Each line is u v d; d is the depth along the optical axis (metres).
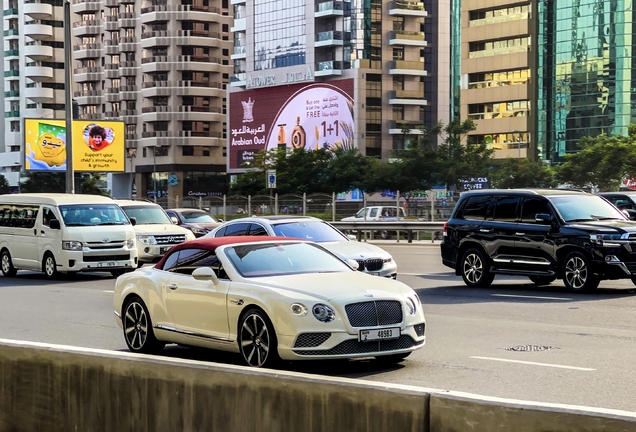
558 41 101.62
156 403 6.16
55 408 6.74
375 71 110.56
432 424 4.93
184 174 127.81
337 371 10.01
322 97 112.69
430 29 115.00
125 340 12.03
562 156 101.19
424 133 81.38
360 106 109.31
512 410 4.66
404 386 5.18
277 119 117.81
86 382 6.57
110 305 17.66
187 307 10.37
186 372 6.01
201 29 127.44
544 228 18.94
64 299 18.84
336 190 87.62
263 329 9.39
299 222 18.55
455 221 20.75
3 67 145.50
